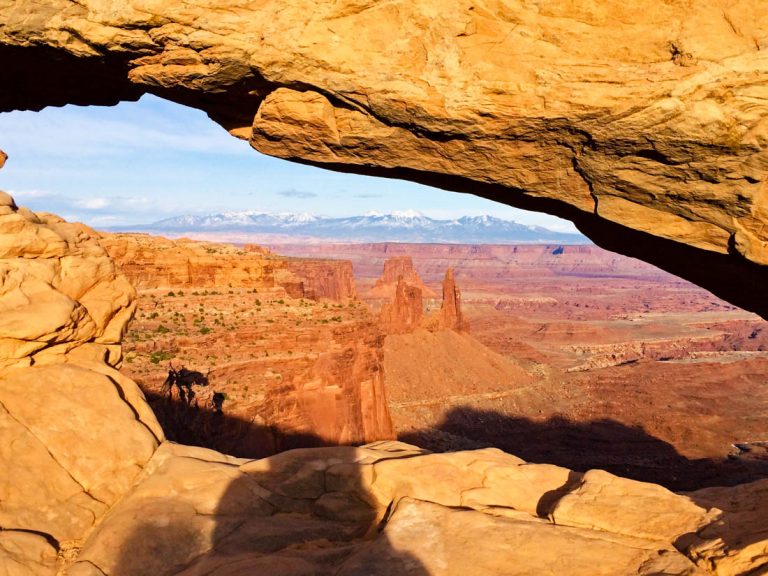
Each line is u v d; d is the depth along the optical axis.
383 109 11.45
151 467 11.48
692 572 8.55
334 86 11.41
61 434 11.04
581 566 8.97
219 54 11.41
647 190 11.44
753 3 9.91
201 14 11.18
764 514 9.57
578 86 10.60
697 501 10.81
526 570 8.91
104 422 11.49
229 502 10.92
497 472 11.98
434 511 10.44
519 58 10.76
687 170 10.91
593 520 10.27
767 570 7.90
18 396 11.25
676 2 10.15
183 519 10.26
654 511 10.31
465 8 10.70
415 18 10.86
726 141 10.37
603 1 10.32
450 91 11.03
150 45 11.68
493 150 11.77
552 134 11.21
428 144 12.02
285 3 11.06
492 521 10.14
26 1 11.75
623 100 10.48
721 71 10.12
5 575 8.69
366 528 10.84
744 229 11.16
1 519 9.60
